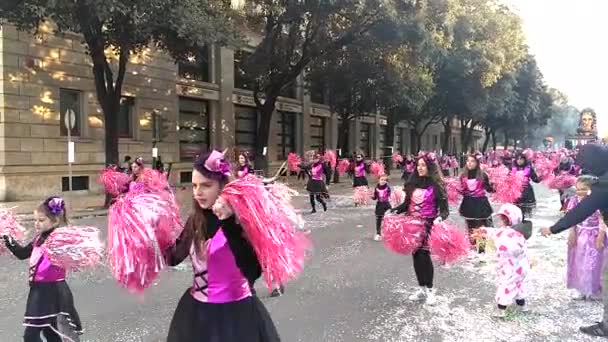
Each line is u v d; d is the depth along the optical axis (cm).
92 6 1304
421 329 562
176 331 302
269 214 298
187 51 1795
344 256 958
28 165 1962
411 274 821
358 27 2234
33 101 1980
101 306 647
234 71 3100
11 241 478
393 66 2661
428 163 688
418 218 679
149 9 1399
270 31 2277
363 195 1762
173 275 801
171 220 319
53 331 462
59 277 464
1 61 1884
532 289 718
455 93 3816
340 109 3241
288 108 3559
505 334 546
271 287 304
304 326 571
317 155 1812
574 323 578
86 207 1709
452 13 2417
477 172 954
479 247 889
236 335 293
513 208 621
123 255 297
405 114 3959
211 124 2931
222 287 298
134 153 2381
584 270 656
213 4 1762
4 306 652
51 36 2028
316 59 2645
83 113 2169
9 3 1355
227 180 302
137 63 2389
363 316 607
